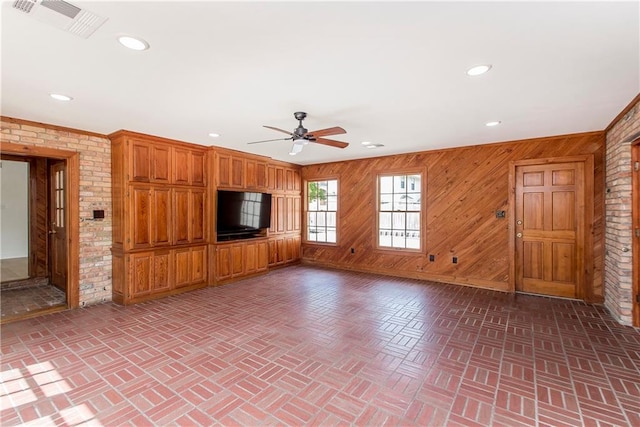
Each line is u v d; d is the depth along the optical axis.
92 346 2.97
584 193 4.35
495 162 5.00
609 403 2.10
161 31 1.85
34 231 5.18
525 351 2.86
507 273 4.91
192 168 5.01
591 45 2.00
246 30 1.84
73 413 2.01
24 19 1.71
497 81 2.59
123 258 4.21
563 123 3.86
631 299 3.47
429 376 2.44
